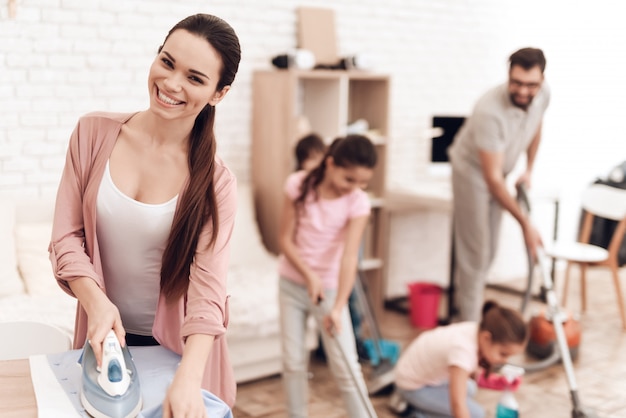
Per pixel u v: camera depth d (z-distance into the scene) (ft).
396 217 15.85
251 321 10.48
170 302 4.98
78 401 4.33
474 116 11.61
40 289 10.25
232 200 4.93
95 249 4.85
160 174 4.76
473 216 12.24
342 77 13.34
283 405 10.24
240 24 13.20
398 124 15.94
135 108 12.25
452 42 16.56
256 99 13.39
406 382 9.47
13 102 11.09
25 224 10.83
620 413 10.43
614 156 19.69
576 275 18.35
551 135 18.76
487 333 8.53
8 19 10.84
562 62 18.56
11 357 5.75
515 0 17.51
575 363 12.37
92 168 4.81
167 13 12.35
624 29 19.45
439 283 16.96
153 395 4.47
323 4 14.25
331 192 8.39
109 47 11.83
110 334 4.33
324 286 8.50
